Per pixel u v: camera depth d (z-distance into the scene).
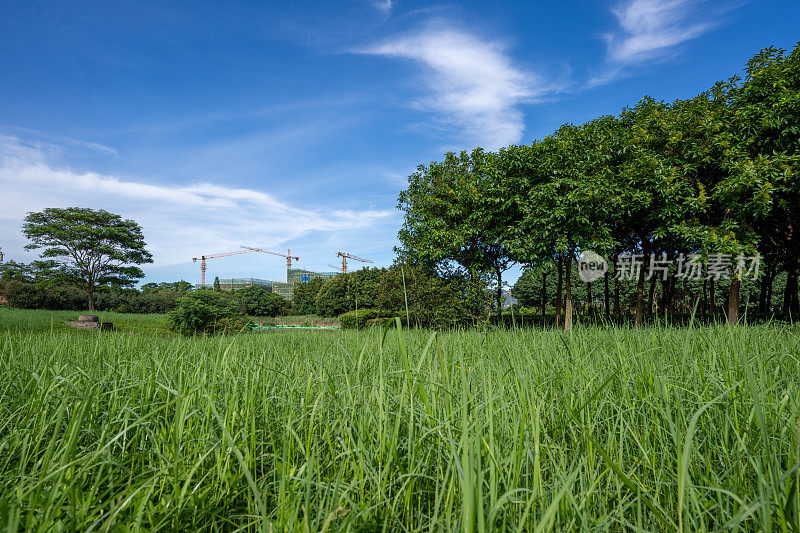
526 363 2.25
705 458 1.42
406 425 1.58
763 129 11.56
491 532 0.87
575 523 1.07
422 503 1.23
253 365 2.43
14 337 4.37
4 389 2.17
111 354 3.32
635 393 1.87
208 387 1.90
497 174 13.77
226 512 1.23
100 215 36.69
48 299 33.03
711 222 13.26
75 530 1.00
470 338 3.81
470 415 1.31
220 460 1.31
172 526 1.08
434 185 15.48
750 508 0.89
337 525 1.00
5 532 0.84
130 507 1.17
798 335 3.19
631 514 1.23
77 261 35.28
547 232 12.33
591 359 2.54
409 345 2.81
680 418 1.40
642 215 13.57
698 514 1.06
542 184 12.94
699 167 12.71
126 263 37.16
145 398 1.92
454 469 1.05
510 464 1.13
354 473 1.20
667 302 16.38
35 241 34.41
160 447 1.50
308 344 5.53
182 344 3.79
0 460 1.43
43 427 1.46
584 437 1.43
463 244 13.61
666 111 13.73
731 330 2.57
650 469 1.39
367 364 2.47
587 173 13.07
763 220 13.25
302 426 1.64
